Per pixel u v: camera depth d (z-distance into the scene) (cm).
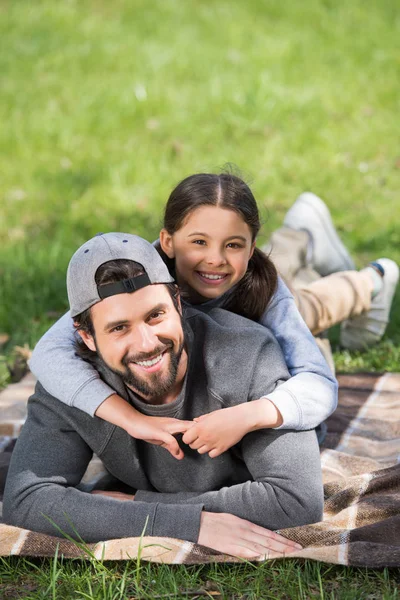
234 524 279
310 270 487
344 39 1077
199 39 1080
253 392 289
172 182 778
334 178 780
